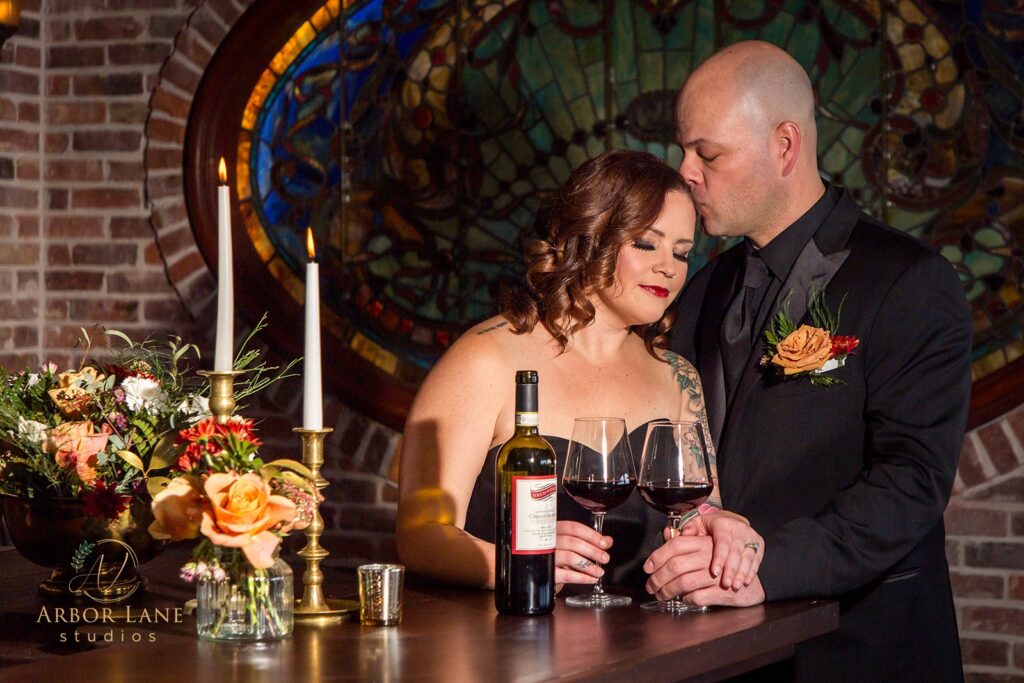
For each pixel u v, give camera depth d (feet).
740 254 8.91
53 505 6.04
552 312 7.28
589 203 7.19
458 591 6.43
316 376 5.63
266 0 14.46
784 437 7.97
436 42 14.33
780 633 5.90
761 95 8.14
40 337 15.16
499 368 7.09
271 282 14.53
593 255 7.21
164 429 6.20
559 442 7.22
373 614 5.55
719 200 8.30
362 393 14.15
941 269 7.88
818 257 8.20
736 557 6.22
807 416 7.93
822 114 13.25
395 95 14.44
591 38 13.87
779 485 7.95
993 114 12.69
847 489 7.32
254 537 5.05
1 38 8.48
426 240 14.39
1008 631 12.25
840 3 13.15
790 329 8.03
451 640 5.28
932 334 7.70
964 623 12.39
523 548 5.79
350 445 14.16
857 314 7.93
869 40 13.07
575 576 6.14
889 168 13.03
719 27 13.51
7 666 4.83
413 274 14.40
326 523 14.23
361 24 14.47
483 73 14.21
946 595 7.95
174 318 14.71
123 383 6.27
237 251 14.57
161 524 5.18
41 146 15.15
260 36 14.49
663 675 5.06
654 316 7.29
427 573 6.55
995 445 12.30
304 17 14.47
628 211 7.13
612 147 13.84
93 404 6.33
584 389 7.38
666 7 13.65
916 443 7.45
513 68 14.14
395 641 5.25
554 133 14.02
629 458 6.16
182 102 14.70
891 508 7.16
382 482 14.08
